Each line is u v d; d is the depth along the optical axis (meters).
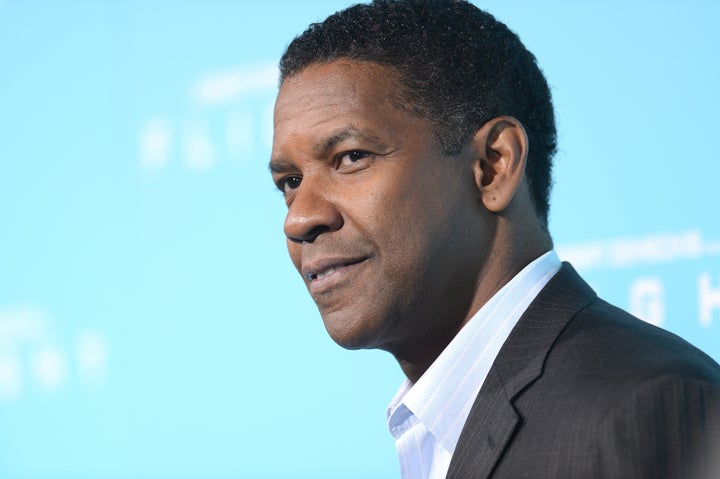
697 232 8.70
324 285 4.66
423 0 5.11
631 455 3.86
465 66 4.91
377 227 4.55
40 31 12.41
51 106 12.21
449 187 4.70
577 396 4.11
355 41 4.86
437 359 4.73
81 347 11.58
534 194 5.12
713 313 8.55
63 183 11.99
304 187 4.68
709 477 3.82
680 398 3.93
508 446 4.20
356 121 4.62
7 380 11.87
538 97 5.32
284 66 5.08
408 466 4.94
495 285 4.80
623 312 4.75
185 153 11.27
